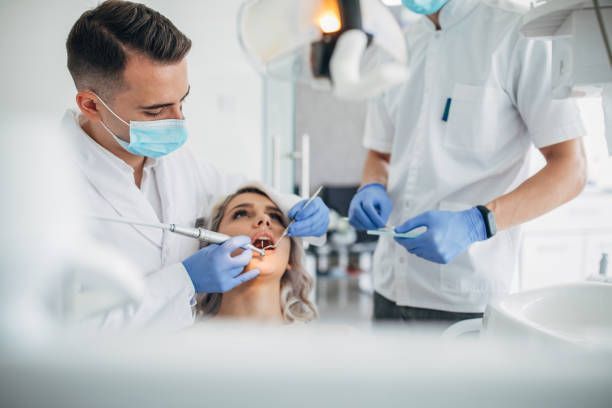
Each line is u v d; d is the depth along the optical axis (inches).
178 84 48.8
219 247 54.4
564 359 14.5
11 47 66.4
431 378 13.7
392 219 68.1
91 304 17.5
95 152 55.4
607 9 35.3
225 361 13.3
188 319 53.1
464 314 60.7
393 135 70.8
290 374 13.3
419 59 63.0
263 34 35.6
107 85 48.1
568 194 54.3
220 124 108.8
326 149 183.2
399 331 15.0
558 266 117.3
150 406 13.1
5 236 14.0
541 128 54.1
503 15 56.3
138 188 59.9
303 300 69.2
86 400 13.0
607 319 41.4
